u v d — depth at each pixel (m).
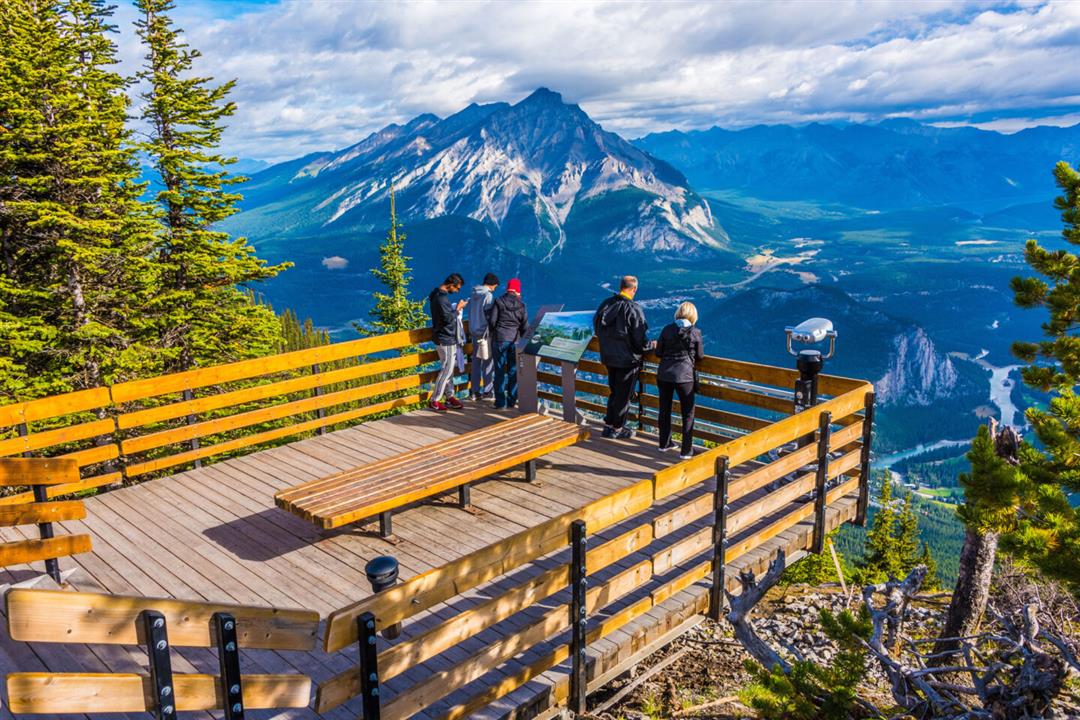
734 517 6.16
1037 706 5.67
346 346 9.55
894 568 32.66
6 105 15.52
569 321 9.55
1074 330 10.46
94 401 7.55
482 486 7.73
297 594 5.64
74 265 16.22
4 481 4.58
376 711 3.62
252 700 3.35
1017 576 10.98
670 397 8.53
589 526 4.78
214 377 8.41
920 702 6.32
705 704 7.52
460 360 10.43
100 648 4.68
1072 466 6.65
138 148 17.14
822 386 8.37
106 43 18.47
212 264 19.00
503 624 5.39
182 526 6.87
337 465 8.38
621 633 5.38
